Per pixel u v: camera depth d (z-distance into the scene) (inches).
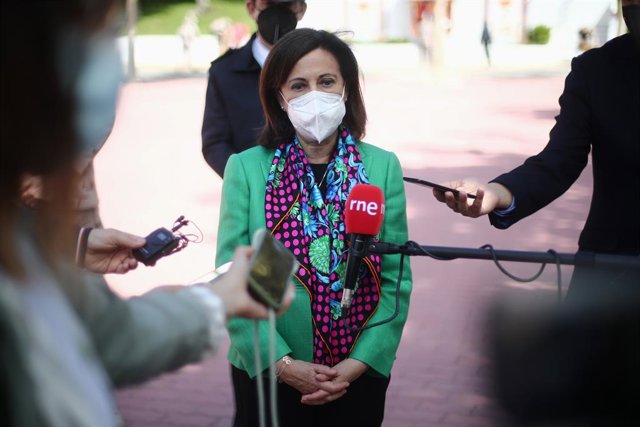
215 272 80.0
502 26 1390.3
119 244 101.0
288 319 123.2
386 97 834.2
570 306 60.3
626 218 116.1
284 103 127.8
